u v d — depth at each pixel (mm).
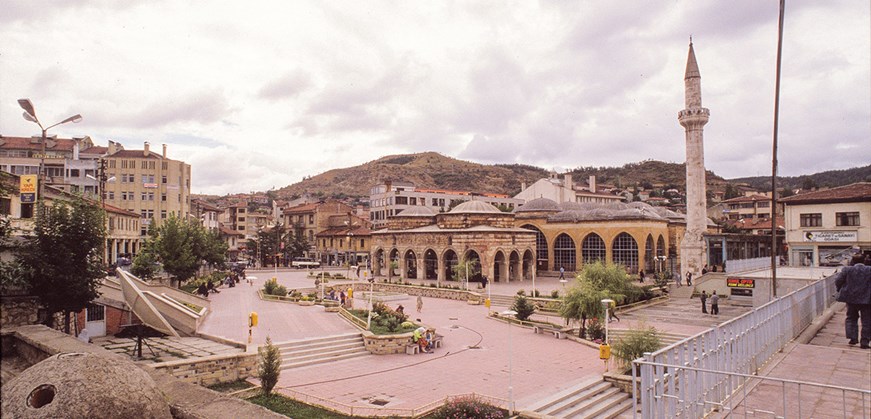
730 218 121250
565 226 77312
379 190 130250
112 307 29672
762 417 10562
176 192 87000
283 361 26625
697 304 48219
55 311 20172
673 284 56812
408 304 51656
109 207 62719
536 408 20281
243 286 64812
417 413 19547
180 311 29641
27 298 19094
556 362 28203
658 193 194125
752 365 13695
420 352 30500
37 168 79500
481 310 47469
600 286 44406
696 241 57656
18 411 5438
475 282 66500
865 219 52250
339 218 119625
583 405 21516
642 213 70938
